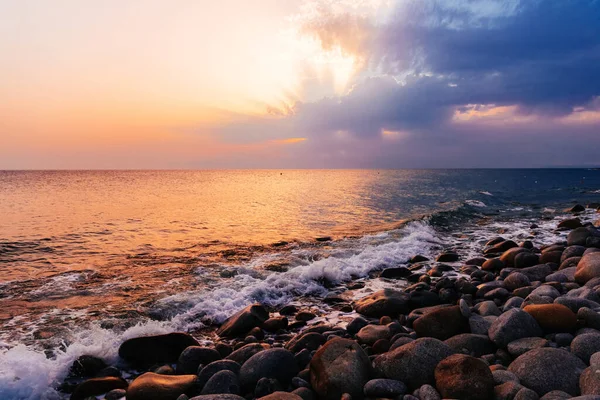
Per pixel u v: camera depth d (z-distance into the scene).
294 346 6.11
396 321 6.97
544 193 44.12
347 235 18.05
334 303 8.94
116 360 6.12
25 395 5.11
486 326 6.09
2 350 6.14
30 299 8.82
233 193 48.19
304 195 44.09
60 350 6.24
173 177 127.12
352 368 4.68
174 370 5.73
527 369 4.49
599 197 38.00
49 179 100.06
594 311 5.75
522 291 8.06
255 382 4.92
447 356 4.84
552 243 15.25
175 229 20.25
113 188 59.91
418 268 11.91
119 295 9.09
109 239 17.28
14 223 21.92
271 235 18.36
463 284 8.96
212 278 10.52
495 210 27.97
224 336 7.09
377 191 49.56
